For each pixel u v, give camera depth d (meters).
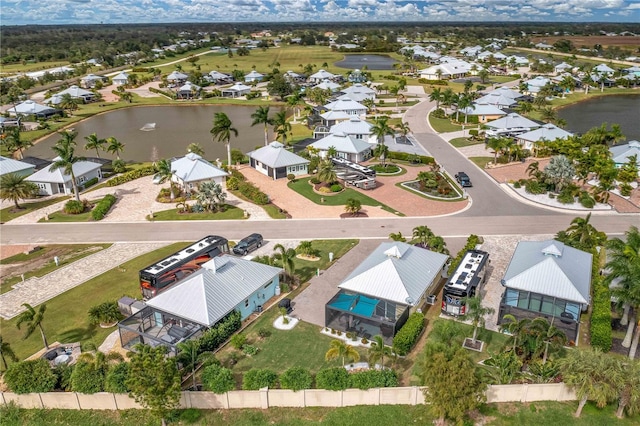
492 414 35.16
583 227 56.72
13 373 36.72
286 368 40.28
